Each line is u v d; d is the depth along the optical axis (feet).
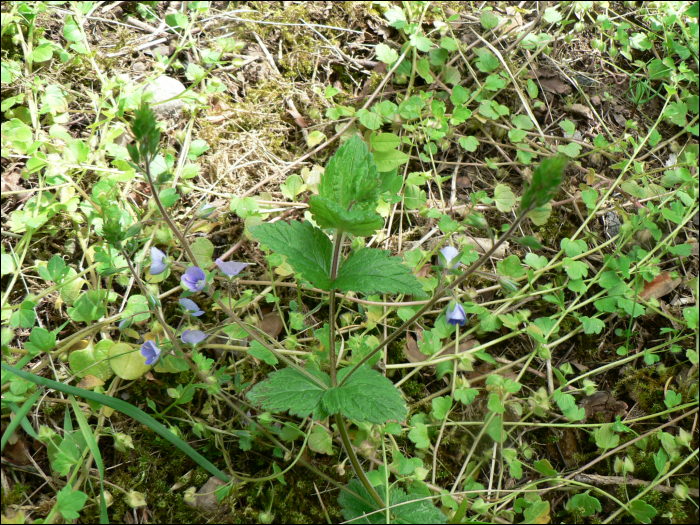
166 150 1.18
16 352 0.99
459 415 1.09
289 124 1.28
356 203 0.87
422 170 1.27
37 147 1.04
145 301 1.02
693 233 1.23
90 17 1.28
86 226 1.09
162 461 1.01
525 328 1.10
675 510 1.02
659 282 1.19
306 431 1.02
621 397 1.12
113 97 1.19
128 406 0.92
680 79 1.30
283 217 1.18
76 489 0.93
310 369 0.97
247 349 1.02
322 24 1.38
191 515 0.98
